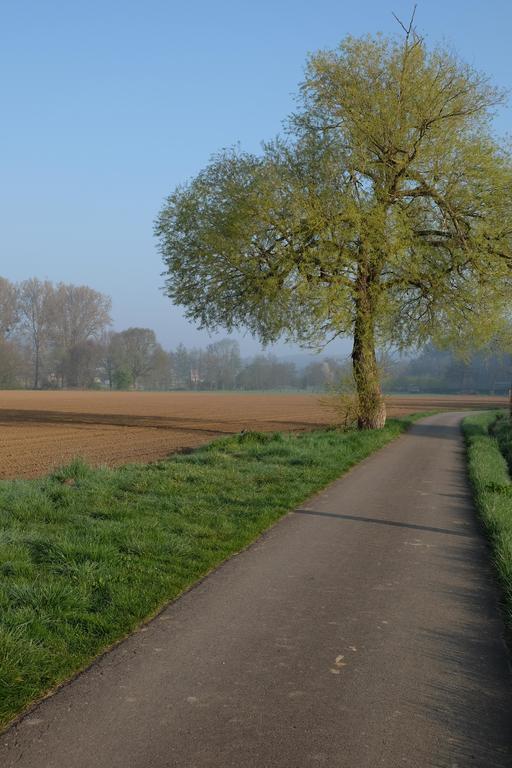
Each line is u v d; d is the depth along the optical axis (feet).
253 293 79.15
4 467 55.88
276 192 71.72
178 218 81.66
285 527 30.66
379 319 74.74
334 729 12.71
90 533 26.17
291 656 16.17
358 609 19.77
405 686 14.69
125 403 230.68
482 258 73.31
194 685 14.46
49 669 14.82
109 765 11.37
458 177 74.54
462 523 32.86
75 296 424.87
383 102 73.00
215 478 41.73
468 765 11.59
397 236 69.82
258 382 600.39
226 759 11.60
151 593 20.13
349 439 69.92
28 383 419.33
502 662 16.20
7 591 18.98
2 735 12.33
